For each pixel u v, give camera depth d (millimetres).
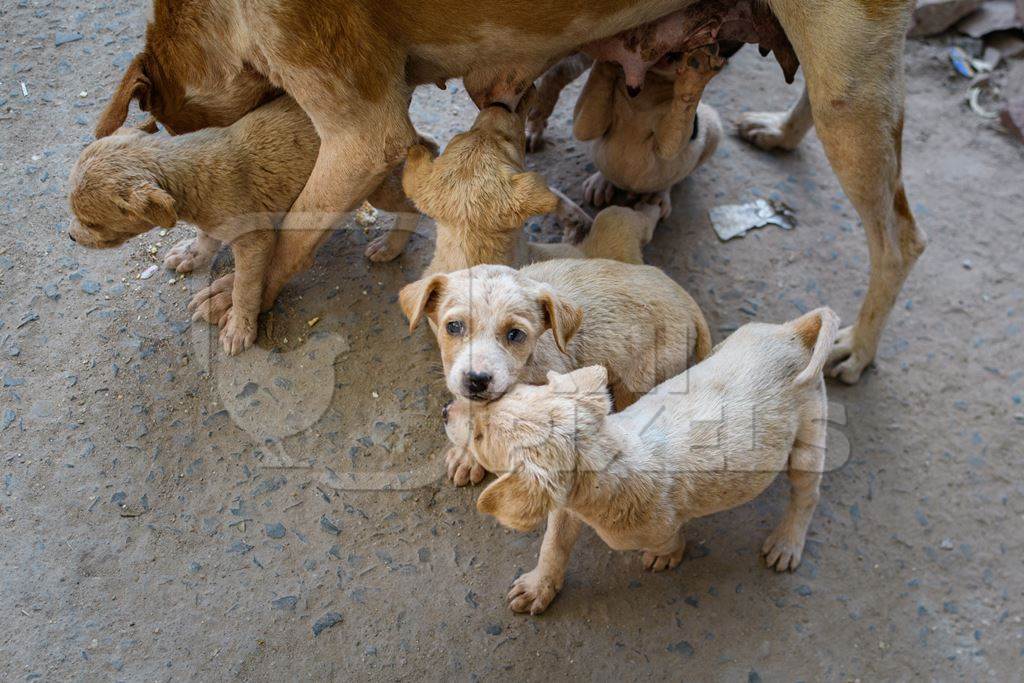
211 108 1250
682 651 1163
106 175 1154
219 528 1188
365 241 1397
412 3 1100
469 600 1173
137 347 1283
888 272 1287
